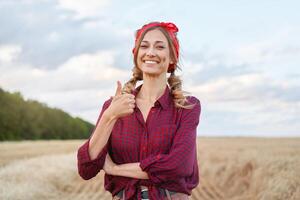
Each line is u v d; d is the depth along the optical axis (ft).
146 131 10.18
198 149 80.74
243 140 140.56
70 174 47.98
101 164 9.98
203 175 54.75
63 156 67.05
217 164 57.98
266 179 38.27
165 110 10.36
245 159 51.78
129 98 9.73
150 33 10.45
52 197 38.45
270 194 32.94
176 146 10.05
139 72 10.89
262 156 49.78
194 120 10.40
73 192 41.75
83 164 9.88
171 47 10.55
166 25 10.56
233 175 50.06
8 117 233.14
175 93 10.42
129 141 10.18
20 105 243.40
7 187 36.32
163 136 10.12
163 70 10.46
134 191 9.99
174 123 10.32
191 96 10.78
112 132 10.34
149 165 9.77
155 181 9.83
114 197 10.43
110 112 9.70
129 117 10.28
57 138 268.82
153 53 10.32
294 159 42.04
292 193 32.14
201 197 41.01
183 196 10.21
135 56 10.69
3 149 97.14
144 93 10.63
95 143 9.84
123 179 10.17
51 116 266.57
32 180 41.22
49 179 43.42
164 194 10.01
